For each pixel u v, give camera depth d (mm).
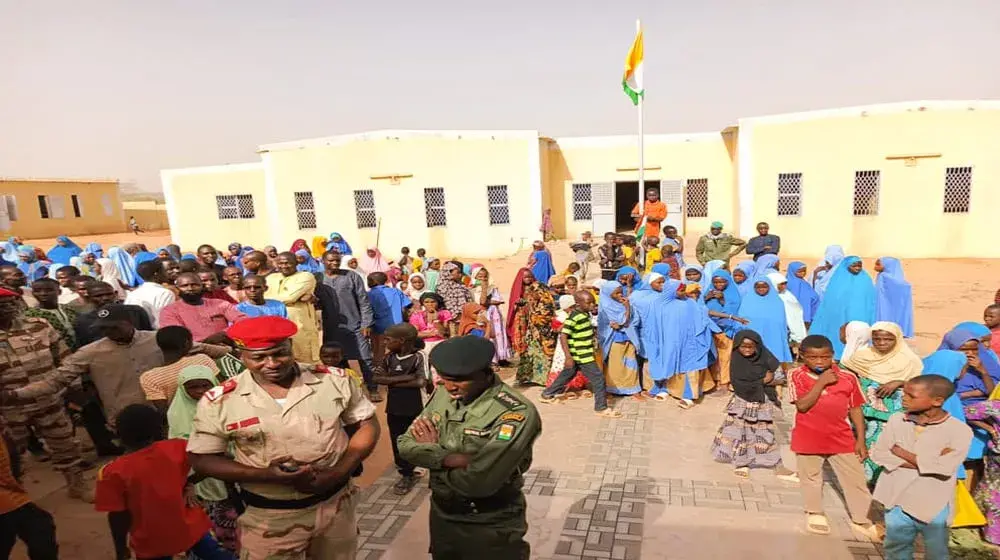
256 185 23375
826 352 4113
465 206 20375
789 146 18062
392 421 5098
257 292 5883
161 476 3295
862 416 4156
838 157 17625
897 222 17531
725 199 21156
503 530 2957
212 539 3650
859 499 4219
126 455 3334
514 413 2820
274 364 2805
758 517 4531
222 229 24109
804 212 18234
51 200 34094
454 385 2902
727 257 10859
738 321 7387
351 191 20625
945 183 17078
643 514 4645
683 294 6957
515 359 9328
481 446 2838
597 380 6836
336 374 3084
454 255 20594
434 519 3086
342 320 7461
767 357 5230
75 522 4688
